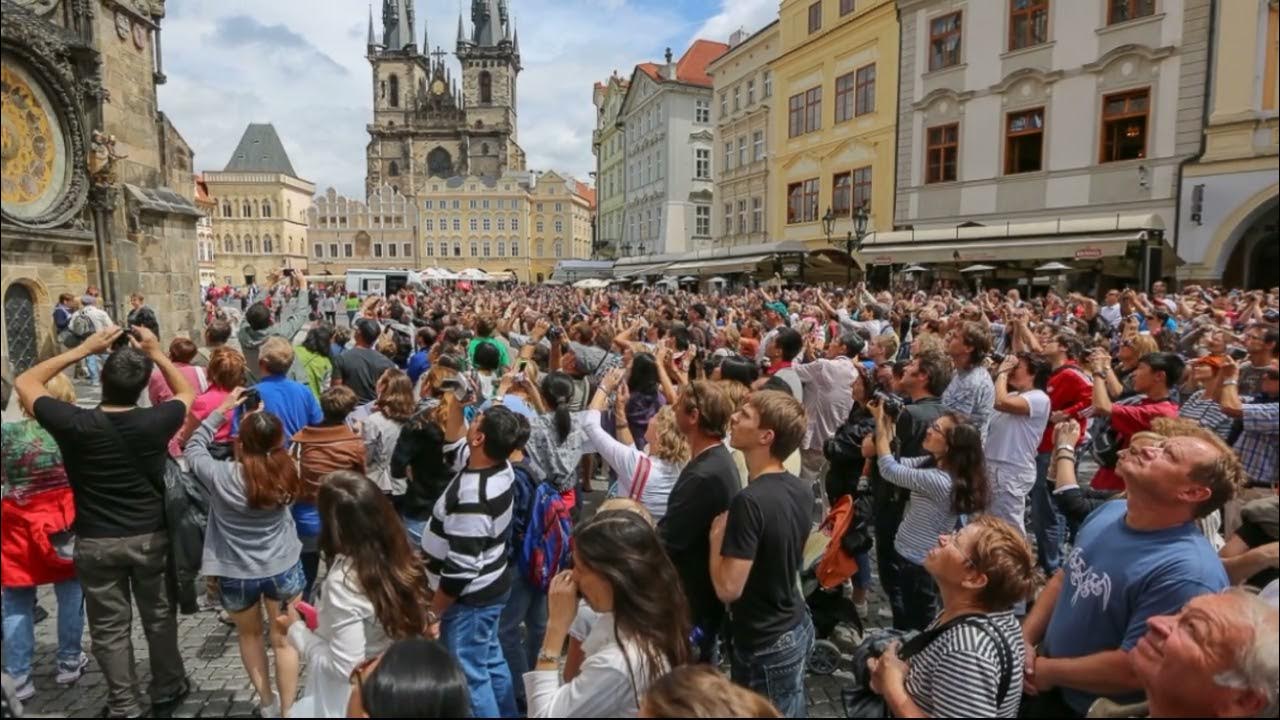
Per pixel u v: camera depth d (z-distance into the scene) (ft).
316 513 15.81
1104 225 61.31
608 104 226.58
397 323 38.96
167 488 12.91
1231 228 60.75
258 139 349.20
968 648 8.21
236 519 12.78
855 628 15.92
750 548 10.17
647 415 21.66
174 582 13.11
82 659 14.84
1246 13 59.16
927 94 87.97
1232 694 6.25
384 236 353.31
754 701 5.98
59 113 37.01
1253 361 16.69
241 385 17.51
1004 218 80.02
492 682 12.05
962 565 8.63
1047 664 9.12
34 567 12.89
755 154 127.24
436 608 11.75
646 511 10.93
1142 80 66.85
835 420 21.90
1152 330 31.19
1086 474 28.71
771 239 120.47
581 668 8.71
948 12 84.94
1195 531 8.91
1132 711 8.41
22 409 12.73
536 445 16.20
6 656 13.10
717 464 11.71
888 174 94.27
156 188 50.21
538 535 13.76
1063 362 20.94
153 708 13.12
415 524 15.88
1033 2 76.28
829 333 34.99
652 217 180.55
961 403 17.83
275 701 13.34
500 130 381.60
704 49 182.91
